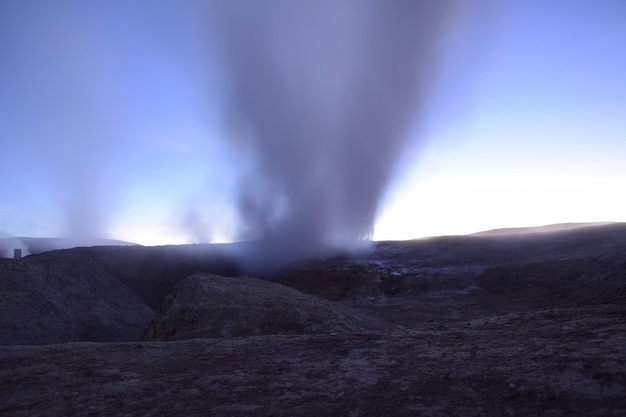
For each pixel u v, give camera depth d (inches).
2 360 561.0
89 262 2005.4
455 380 346.9
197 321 1017.5
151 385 416.5
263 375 412.2
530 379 322.7
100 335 1567.4
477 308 1289.4
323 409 318.0
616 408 264.4
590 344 387.5
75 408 372.8
